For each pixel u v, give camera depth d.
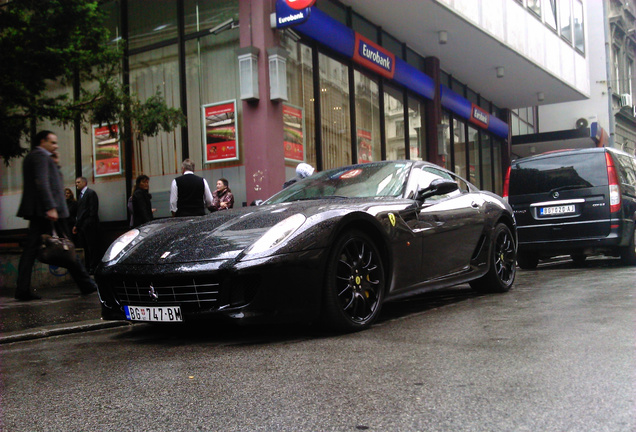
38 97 7.45
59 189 5.83
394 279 3.93
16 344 3.79
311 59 10.33
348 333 3.53
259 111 9.14
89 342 3.74
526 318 3.78
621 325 3.37
